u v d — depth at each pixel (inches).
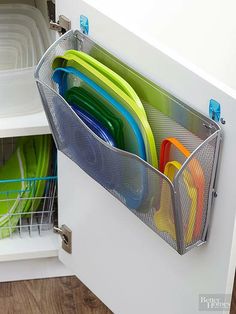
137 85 50.1
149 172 47.5
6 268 69.6
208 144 44.8
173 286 53.5
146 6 60.0
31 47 70.0
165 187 46.7
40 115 64.7
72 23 54.8
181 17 61.7
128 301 59.9
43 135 67.9
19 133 63.7
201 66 64.7
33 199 67.7
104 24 51.4
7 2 79.1
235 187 44.9
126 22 50.3
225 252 47.6
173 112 47.6
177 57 46.5
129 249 56.7
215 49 64.7
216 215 47.3
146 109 50.1
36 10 73.7
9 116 64.3
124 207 54.9
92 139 51.1
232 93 43.3
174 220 47.1
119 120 50.3
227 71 66.2
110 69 51.6
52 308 68.0
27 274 70.3
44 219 70.3
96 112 51.4
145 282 56.5
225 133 44.3
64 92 55.4
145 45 48.2
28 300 68.6
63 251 66.8
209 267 49.4
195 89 45.4
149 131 48.1
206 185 46.3
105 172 52.4
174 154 47.8
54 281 70.6
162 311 55.9
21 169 68.9
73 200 61.7
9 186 69.7
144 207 50.3
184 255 51.1
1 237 68.6
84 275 65.1
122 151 48.3
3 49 72.7
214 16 63.1
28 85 63.5
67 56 52.4
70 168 60.1
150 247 54.1
